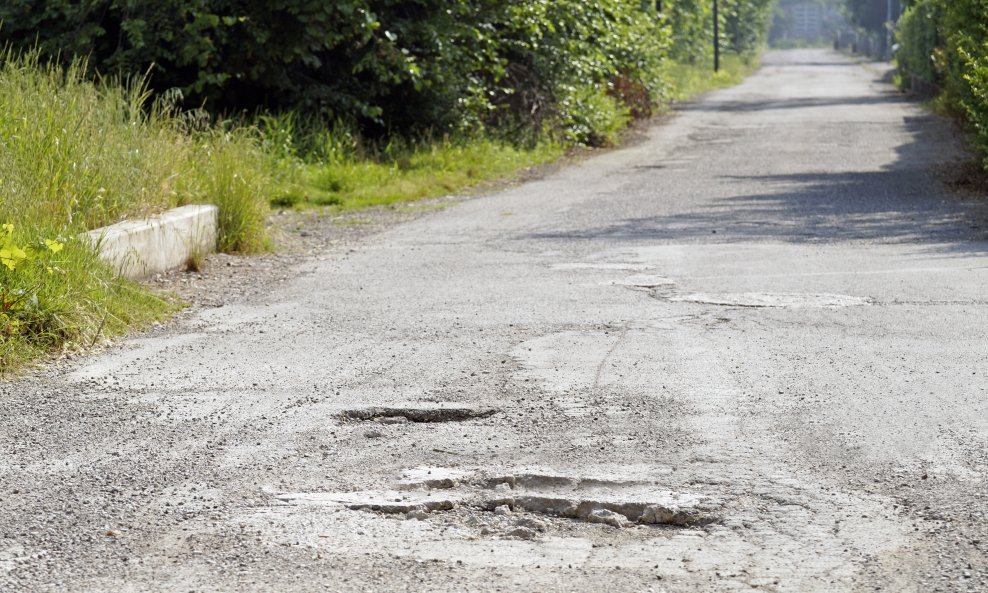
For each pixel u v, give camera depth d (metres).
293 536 4.49
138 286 9.87
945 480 5.04
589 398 6.50
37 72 13.38
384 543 4.42
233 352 7.88
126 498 4.95
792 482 5.04
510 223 15.38
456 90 24.75
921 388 6.59
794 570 4.12
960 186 18.12
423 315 9.12
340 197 18.08
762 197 17.66
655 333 8.23
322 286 10.68
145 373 7.28
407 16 24.42
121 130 12.38
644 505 4.78
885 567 4.12
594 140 29.34
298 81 22.83
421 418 6.23
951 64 31.25
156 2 21.39
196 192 12.51
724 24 86.94
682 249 12.49
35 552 4.34
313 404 6.46
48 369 7.36
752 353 7.54
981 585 3.96
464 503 4.88
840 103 41.16
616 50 34.09
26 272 8.10
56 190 10.21
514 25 26.58
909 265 11.07
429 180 20.33
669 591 3.95
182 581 4.07
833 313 8.82
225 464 5.41
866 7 109.19
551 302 9.54
